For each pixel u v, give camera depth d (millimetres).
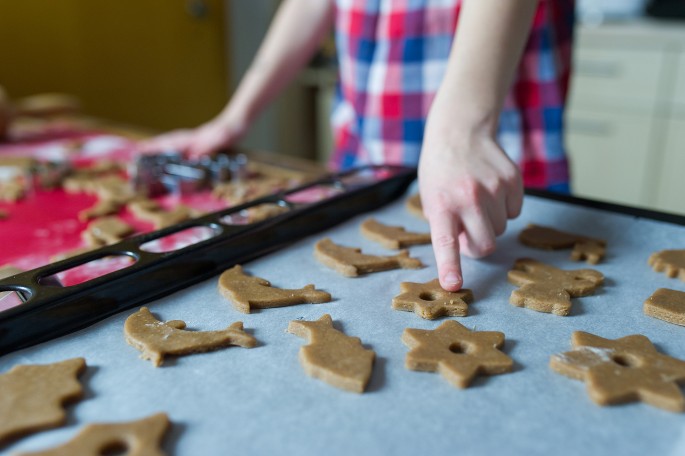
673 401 328
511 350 375
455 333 384
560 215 537
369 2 728
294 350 375
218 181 669
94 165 731
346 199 541
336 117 841
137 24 1494
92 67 1432
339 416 326
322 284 446
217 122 816
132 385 346
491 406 332
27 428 313
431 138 473
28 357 363
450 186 448
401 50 714
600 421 323
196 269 443
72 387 336
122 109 1523
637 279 450
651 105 1287
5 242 540
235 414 327
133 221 578
